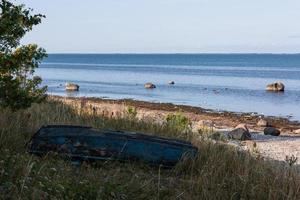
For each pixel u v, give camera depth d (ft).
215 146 33.06
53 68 442.50
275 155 49.75
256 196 24.79
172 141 30.07
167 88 198.39
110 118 41.06
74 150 28.04
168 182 26.11
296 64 595.47
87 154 28.02
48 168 24.48
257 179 26.66
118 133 29.53
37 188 20.31
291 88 202.69
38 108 40.40
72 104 50.06
